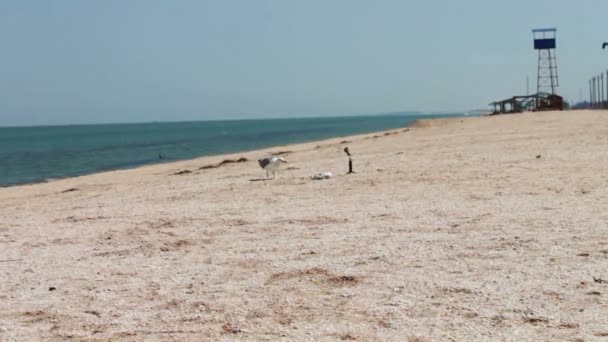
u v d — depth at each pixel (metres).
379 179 17.38
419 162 21.47
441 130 48.72
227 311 6.75
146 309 6.97
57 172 40.22
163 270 8.65
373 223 11.12
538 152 22.23
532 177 15.89
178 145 76.44
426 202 13.09
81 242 10.93
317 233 10.55
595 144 23.91
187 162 39.56
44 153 66.94
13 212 15.98
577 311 6.12
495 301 6.55
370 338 5.76
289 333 6.00
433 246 9.09
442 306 6.50
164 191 18.22
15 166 46.75
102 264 9.20
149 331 6.28
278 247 9.62
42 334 6.35
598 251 8.20
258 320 6.41
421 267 8.00
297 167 22.80
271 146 61.62
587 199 12.23
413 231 10.24
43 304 7.36
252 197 15.41
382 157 24.69
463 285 7.13
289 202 14.21
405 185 15.91
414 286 7.22
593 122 42.50
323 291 7.26
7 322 6.77
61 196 20.31
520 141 28.48
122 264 9.13
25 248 10.70
